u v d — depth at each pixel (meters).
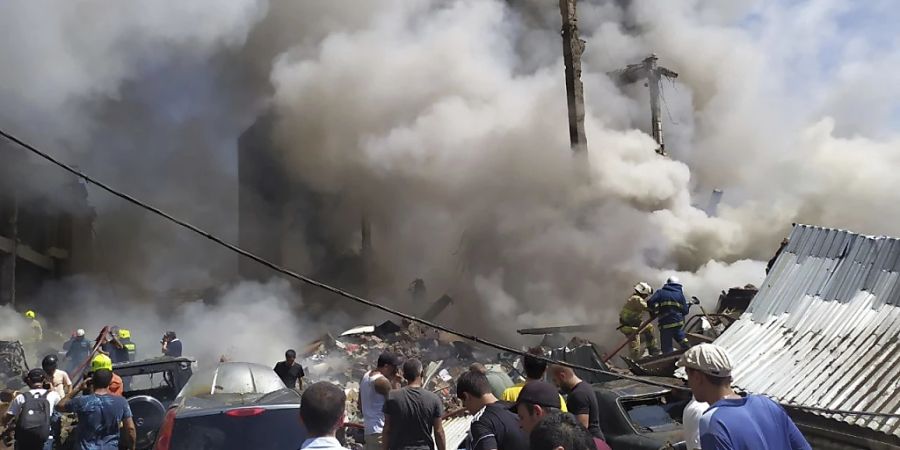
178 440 5.54
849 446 7.02
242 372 7.33
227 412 5.69
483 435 4.25
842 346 7.98
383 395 6.28
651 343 12.45
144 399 8.29
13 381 14.28
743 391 8.18
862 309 8.21
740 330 9.38
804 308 8.90
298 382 11.15
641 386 7.38
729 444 3.11
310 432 3.09
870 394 7.11
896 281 8.09
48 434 7.51
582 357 10.55
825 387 7.55
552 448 2.64
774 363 8.41
